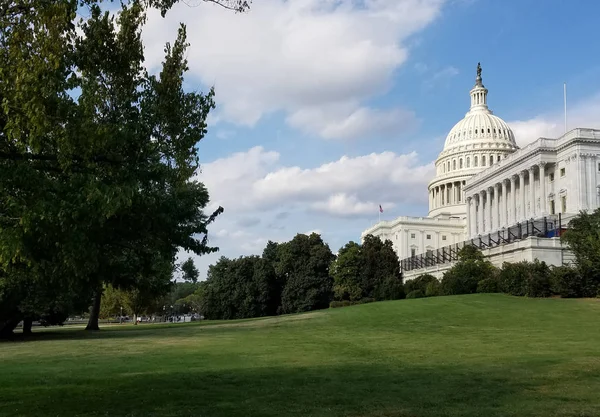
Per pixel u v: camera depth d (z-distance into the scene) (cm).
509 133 17238
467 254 7494
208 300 9762
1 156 1363
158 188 2080
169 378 1788
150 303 9381
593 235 5825
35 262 1609
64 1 1241
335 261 9288
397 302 5841
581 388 1485
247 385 1633
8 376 1912
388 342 3080
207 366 2120
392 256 9200
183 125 1686
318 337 3522
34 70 1224
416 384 1603
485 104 18050
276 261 10319
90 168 1470
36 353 2878
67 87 1467
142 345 3200
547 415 1165
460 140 17138
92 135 1394
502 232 9100
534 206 10750
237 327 4956
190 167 1756
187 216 2600
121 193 1377
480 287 6400
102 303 9525
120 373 1969
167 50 1677
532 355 2273
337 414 1225
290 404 1345
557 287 5500
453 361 2144
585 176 9669
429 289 7219
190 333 4341
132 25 1582
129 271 3369
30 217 1312
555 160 10369
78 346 3266
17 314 4431
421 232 15362
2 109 1333
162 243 2097
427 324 4259
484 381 1628
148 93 1673
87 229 1564
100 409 1327
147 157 1650
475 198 13612
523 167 11094
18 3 1320
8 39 1259
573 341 2888
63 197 1408
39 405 1381
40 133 1245
